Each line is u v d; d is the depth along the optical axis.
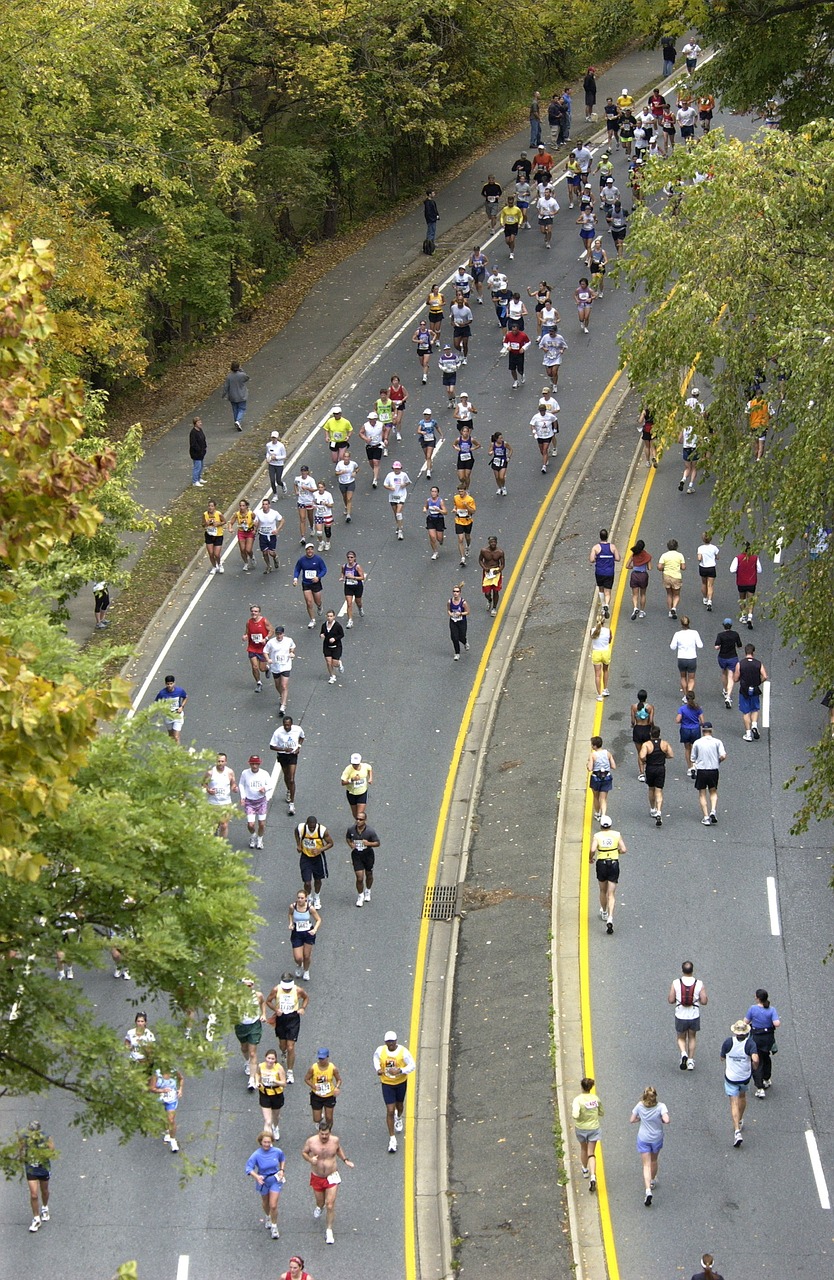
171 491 156.75
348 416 169.75
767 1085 86.19
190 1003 61.97
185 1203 81.44
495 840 108.88
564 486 152.75
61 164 142.50
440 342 185.50
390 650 130.12
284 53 199.00
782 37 141.62
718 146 85.62
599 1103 80.00
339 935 101.00
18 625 65.12
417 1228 80.56
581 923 99.94
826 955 87.69
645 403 86.94
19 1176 83.12
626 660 125.56
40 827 58.09
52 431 45.56
